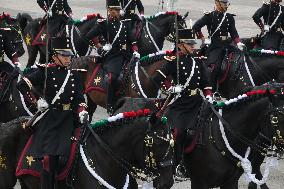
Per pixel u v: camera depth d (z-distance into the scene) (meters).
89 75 18.53
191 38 13.12
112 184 11.47
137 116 11.25
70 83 11.57
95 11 39.09
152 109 13.33
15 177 12.38
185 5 42.16
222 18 19.67
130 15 22.25
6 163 12.26
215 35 19.92
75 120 11.79
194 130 12.99
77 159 11.55
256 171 14.30
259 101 12.54
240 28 36.31
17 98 16.25
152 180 11.60
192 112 13.13
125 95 17.97
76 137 11.65
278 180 17.16
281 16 22.36
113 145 11.39
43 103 11.27
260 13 22.52
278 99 12.56
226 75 19.72
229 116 12.83
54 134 11.53
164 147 10.71
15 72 16.59
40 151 11.46
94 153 11.53
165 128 10.85
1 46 17.09
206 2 43.75
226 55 19.78
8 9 39.28
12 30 20.67
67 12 23.55
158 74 14.97
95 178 11.43
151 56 17.33
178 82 12.90
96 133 11.60
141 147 11.08
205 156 12.97
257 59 19.39
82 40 22.62
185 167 13.55
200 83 13.33
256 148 12.87
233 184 13.20
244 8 42.53
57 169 11.59
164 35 21.58
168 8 31.56
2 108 16.67
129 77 17.72
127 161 11.34
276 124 12.38
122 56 18.27
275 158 13.95
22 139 12.16
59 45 11.45
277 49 22.41
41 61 24.52
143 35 21.66
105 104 18.38
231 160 12.85
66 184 11.65
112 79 17.86
